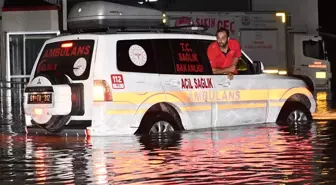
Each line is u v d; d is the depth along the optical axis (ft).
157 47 44.75
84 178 31.60
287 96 50.49
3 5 122.01
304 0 131.95
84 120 42.65
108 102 42.22
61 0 119.75
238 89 47.91
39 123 43.83
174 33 45.96
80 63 43.14
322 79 124.98
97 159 36.60
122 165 34.60
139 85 43.39
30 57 118.93
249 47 116.16
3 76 118.73
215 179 30.78
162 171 32.83
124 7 52.16
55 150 40.32
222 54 47.37
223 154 37.45
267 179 30.60
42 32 118.11
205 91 46.26
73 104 42.73
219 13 113.80
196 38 46.85
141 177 31.48
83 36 43.65
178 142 41.75
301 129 47.98
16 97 112.16
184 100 45.14
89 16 52.49
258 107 48.93
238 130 47.16
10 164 36.09
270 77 49.88
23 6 118.32
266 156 36.70
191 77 45.78
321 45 124.88
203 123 46.26
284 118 50.96
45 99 43.45
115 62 42.86
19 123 62.75
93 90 42.29
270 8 132.46
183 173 32.24
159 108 44.91
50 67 44.80
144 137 43.68
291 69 124.16
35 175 32.81
